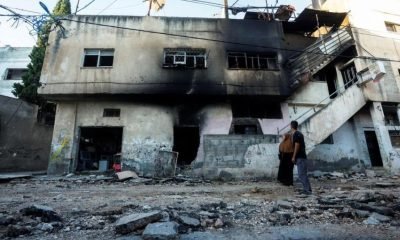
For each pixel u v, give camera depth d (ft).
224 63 43.42
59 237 9.57
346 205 15.23
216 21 45.83
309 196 18.83
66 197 18.44
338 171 44.32
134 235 9.76
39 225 10.61
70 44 42.22
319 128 38.52
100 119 42.06
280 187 24.68
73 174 37.81
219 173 31.17
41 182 29.73
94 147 45.39
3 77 74.13
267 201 16.85
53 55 41.45
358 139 46.32
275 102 46.34
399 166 42.29
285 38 50.34
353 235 9.87
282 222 11.74
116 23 44.09
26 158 49.62
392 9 53.26
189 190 22.80
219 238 9.52
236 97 43.14
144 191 22.11
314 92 47.80
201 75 42.24
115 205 15.17
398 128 44.68
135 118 42.63
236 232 10.35
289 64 44.91
